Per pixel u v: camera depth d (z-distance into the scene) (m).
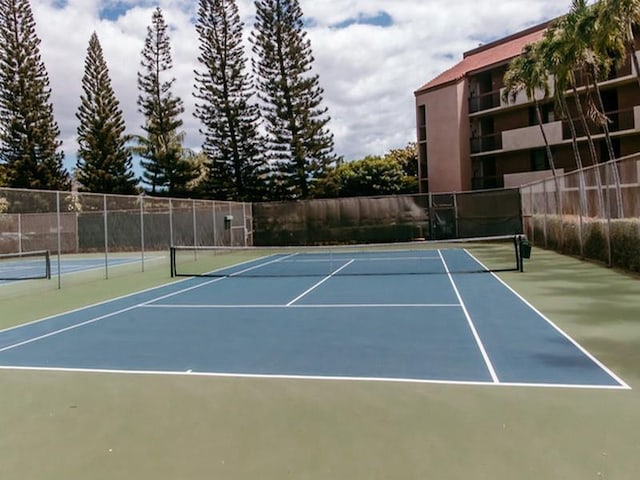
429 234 22.72
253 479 2.68
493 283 9.90
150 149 31.98
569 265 12.23
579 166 19.86
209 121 29.48
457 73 28.20
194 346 5.75
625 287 8.68
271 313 7.65
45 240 18.38
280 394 4.02
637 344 5.12
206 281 12.21
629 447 2.87
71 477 2.77
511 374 4.30
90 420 3.61
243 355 5.27
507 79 21.78
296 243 24.09
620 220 10.57
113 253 18.92
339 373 4.51
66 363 5.19
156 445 3.15
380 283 10.62
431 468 2.71
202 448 3.08
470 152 27.61
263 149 29.59
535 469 2.66
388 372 4.49
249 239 23.91
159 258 17.38
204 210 19.05
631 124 22.30
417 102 29.14
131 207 18.02
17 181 28.30
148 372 4.76
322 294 9.40
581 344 5.20
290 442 3.12
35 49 28.62
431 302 8.08
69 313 8.38
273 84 28.36
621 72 22.36
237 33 29.11
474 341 5.49
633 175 9.79
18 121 28.33
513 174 26.03
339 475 2.68
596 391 3.81
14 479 2.76
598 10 14.55
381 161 31.72
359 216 23.45
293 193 29.30
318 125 28.66
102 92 30.41
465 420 3.34
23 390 4.33
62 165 29.97
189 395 4.07
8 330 7.15
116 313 8.16
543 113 25.86
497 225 21.89
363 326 6.48
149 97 31.48
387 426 3.30
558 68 17.28
